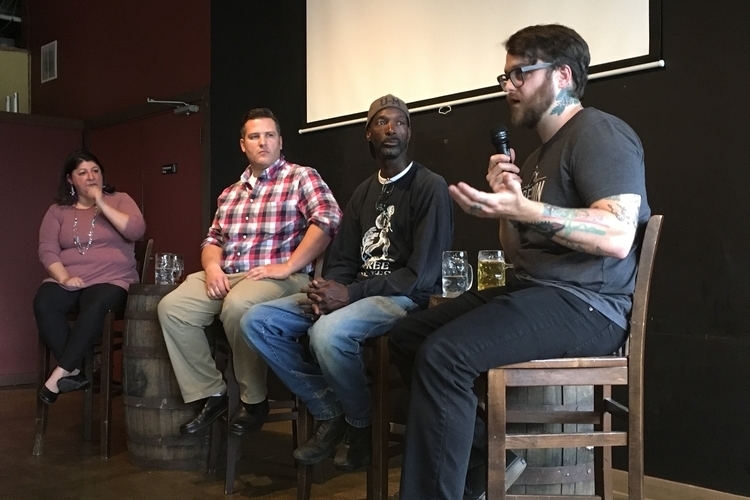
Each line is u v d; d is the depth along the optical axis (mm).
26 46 5660
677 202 2266
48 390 3012
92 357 3201
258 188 2756
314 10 3475
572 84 1658
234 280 2641
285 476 2645
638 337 1528
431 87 2982
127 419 2820
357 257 2381
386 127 2273
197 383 2594
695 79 2221
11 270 4789
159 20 4441
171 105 4332
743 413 2127
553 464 1812
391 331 1862
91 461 2891
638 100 2355
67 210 3400
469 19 2840
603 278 1558
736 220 2139
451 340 1505
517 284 1677
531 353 1513
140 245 3496
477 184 2828
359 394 2049
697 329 2227
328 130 3447
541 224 1446
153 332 2740
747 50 2113
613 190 1470
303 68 3559
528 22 2645
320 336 1986
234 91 3947
